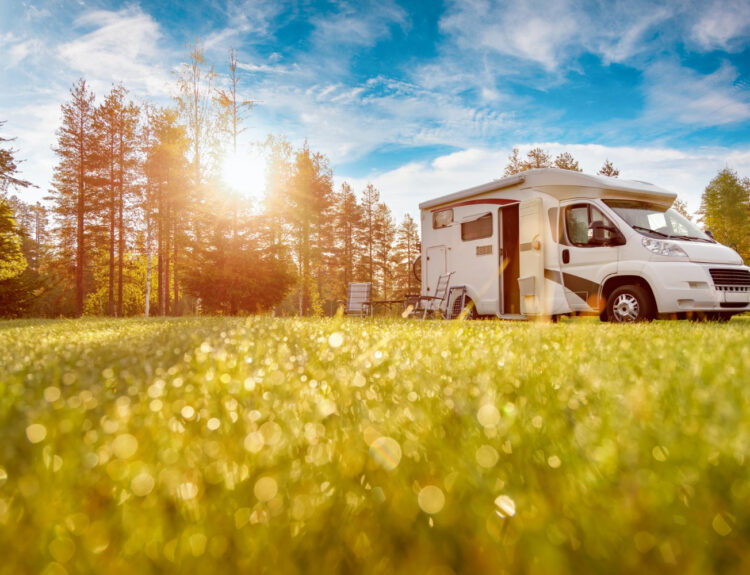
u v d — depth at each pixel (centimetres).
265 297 1811
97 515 73
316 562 59
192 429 122
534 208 1016
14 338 439
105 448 98
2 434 110
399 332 416
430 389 160
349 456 93
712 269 800
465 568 59
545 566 57
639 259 846
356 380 179
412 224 5472
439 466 90
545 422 115
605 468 84
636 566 57
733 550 61
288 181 3328
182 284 1789
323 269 4741
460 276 1198
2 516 67
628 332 402
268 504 71
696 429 106
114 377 197
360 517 71
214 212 1839
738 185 5100
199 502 75
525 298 1032
